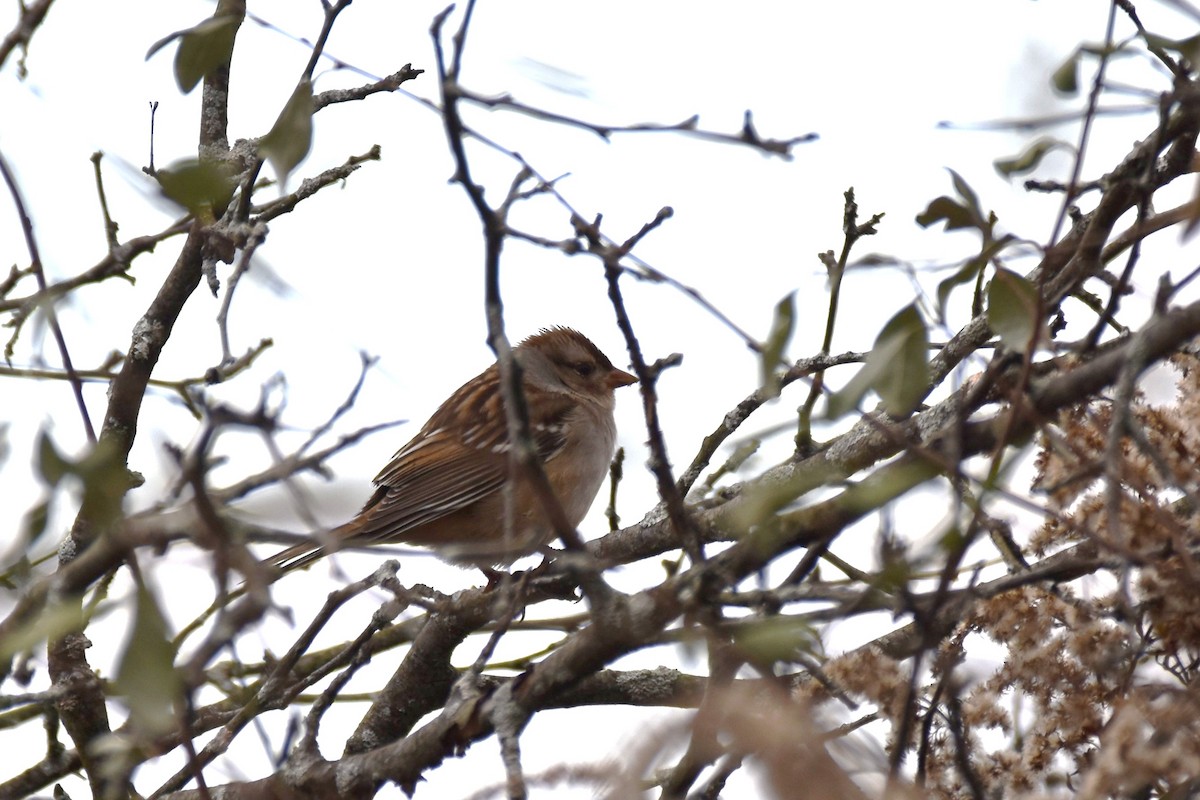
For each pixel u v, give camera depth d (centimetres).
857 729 541
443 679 859
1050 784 558
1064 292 562
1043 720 567
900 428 682
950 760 588
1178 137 666
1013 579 519
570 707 899
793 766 391
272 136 525
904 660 616
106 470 429
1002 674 577
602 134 498
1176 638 535
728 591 532
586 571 534
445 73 490
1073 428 576
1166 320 490
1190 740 451
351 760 670
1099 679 559
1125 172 620
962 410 513
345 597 731
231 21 595
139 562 425
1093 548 570
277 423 432
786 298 495
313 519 440
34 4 755
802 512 503
